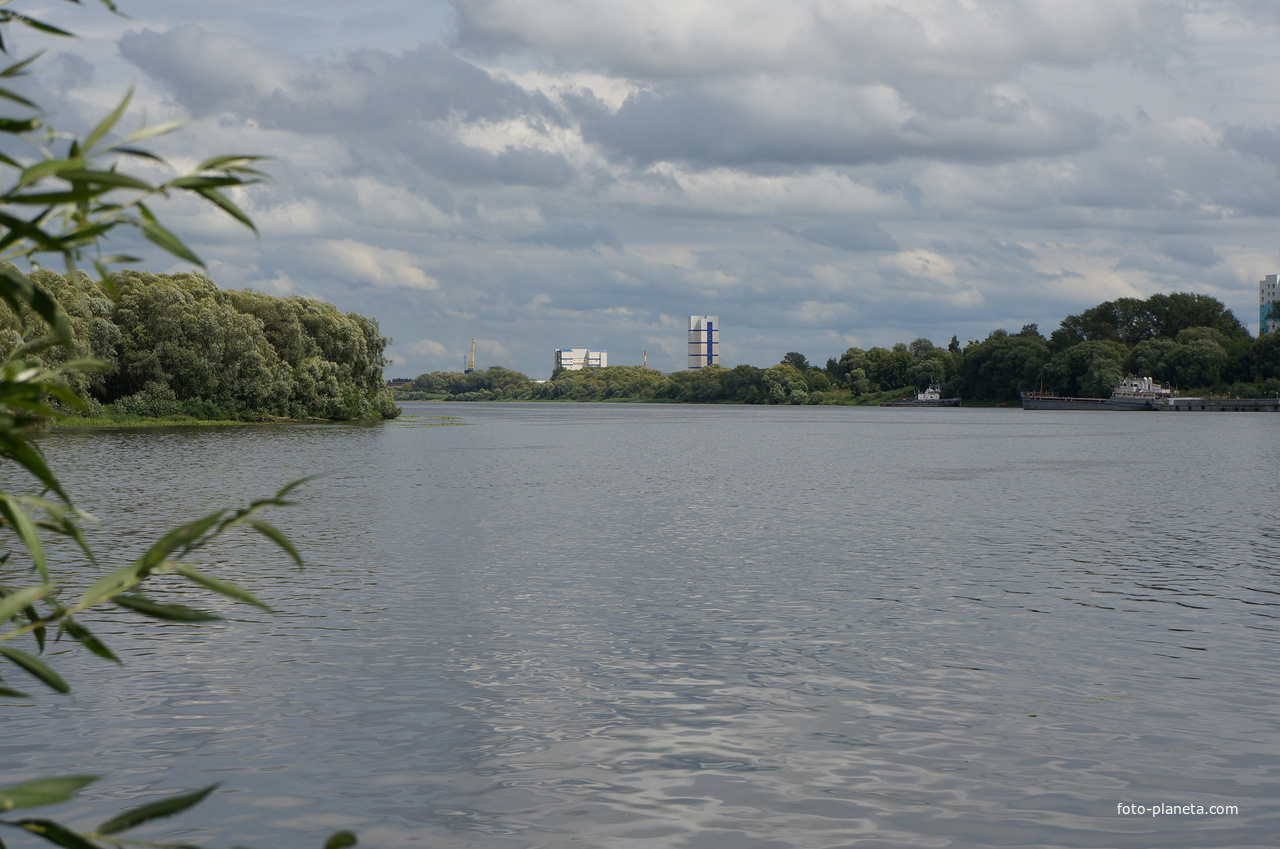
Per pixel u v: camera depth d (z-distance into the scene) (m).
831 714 14.57
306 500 42.84
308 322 129.12
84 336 94.81
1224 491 49.09
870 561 27.61
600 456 76.44
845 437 113.31
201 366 107.31
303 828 10.89
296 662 17.09
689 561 27.42
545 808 11.43
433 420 163.38
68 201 3.12
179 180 3.36
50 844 10.87
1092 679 16.36
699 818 11.21
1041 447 91.94
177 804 3.62
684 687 15.82
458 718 14.31
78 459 63.03
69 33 3.18
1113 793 11.92
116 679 16.12
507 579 24.62
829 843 10.66
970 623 20.14
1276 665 17.17
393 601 22.02
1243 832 10.92
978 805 11.58
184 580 24.36
